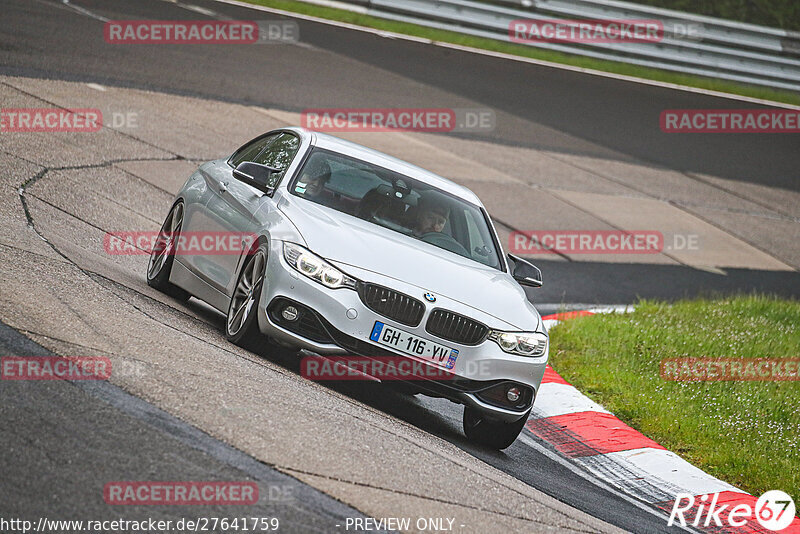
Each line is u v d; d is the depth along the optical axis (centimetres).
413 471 1703
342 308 2095
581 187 6375
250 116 5559
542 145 7019
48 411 1470
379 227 2361
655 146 7800
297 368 2252
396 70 7706
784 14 10662
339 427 1803
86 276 2395
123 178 3981
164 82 5678
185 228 2686
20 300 1952
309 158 2514
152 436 1480
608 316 3884
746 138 8744
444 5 9288
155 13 7331
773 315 4347
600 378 3077
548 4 9531
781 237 6531
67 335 1838
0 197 3058
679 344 3541
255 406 1748
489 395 2167
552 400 2833
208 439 1527
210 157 4681
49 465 1309
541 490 1947
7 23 5856
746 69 9906
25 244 2484
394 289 2112
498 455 2209
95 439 1420
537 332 2242
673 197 6756
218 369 1922
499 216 5316
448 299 2155
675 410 2819
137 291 2525
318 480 1500
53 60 5362
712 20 9769
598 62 9638
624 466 2411
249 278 2286
